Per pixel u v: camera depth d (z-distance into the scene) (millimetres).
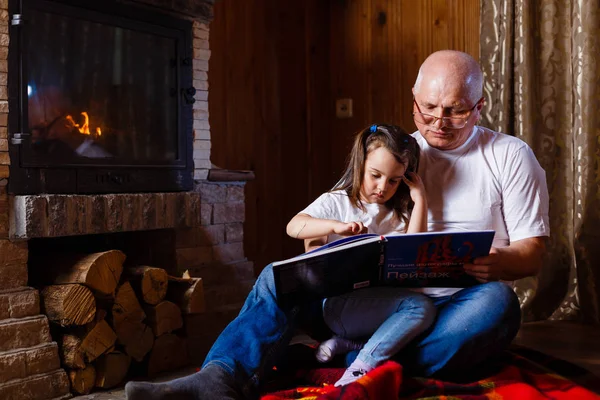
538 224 1656
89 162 2238
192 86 2633
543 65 2902
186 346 2424
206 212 2658
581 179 2791
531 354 1793
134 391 1227
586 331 2670
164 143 2541
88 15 2229
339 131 3732
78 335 2088
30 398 1961
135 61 2432
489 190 1692
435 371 1515
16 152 2039
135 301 2250
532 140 2889
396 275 1459
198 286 2395
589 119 2762
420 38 3439
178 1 2529
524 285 2904
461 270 1493
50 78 2158
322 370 1569
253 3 3375
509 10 2914
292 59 3586
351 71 3684
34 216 2027
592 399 1418
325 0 3732
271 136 3475
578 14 2789
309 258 1401
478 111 1670
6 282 2016
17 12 2041
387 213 1660
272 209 3484
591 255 2773
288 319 1472
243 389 1359
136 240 2660
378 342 1442
